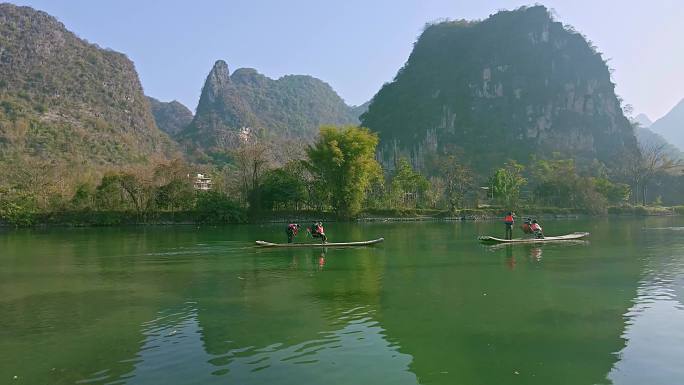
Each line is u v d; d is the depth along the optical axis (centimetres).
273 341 1104
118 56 17362
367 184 7069
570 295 1555
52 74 14312
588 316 1296
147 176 6425
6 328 1235
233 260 2486
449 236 4003
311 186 7156
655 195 11981
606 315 1305
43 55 14662
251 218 6569
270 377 894
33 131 11188
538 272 2008
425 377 892
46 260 2592
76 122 12825
